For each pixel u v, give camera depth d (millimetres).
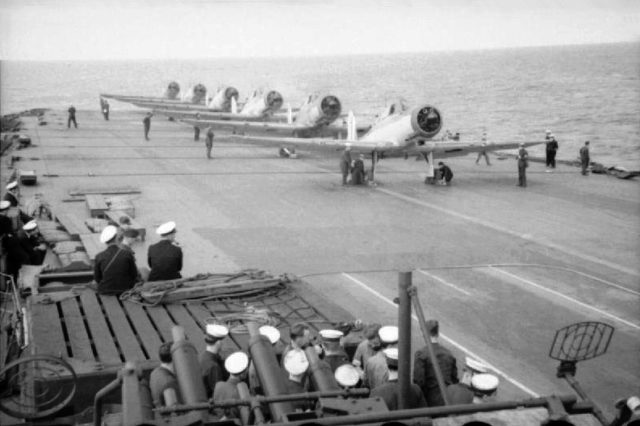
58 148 45000
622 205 28812
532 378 12586
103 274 11789
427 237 23156
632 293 17750
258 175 35688
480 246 22125
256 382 7820
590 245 22422
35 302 11203
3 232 15258
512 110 116812
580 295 17578
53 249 19156
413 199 29719
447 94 156250
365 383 8898
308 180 34375
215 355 8227
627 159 61344
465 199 29875
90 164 38062
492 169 39406
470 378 8227
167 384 6680
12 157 38531
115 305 11250
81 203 27312
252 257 20375
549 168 39500
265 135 58062
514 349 13969
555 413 4746
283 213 26531
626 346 14180
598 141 75312
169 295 11688
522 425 4828
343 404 4996
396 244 22172
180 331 6922
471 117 108562
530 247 22125
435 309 16344
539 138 79875
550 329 15125
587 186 33531
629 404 4980
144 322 10570
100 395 5312
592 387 12258
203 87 85188
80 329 9969
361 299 17016
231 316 10883
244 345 9711
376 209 27531
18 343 9977
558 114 106312
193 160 40812
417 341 14164
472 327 15211
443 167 33438
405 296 5512
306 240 22469
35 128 57750
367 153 33969
